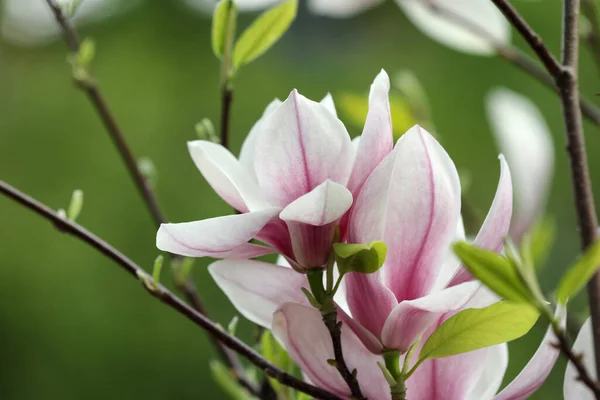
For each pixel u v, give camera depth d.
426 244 1.14
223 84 1.36
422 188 1.13
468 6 1.53
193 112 5.04
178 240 1.13
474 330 1.13
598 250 1.07
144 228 4.63
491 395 1.17
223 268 1.19
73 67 1.53
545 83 1.50
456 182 1.14
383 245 1.12
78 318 4.54
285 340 1.17
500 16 1.53
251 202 1.18
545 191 1.32
